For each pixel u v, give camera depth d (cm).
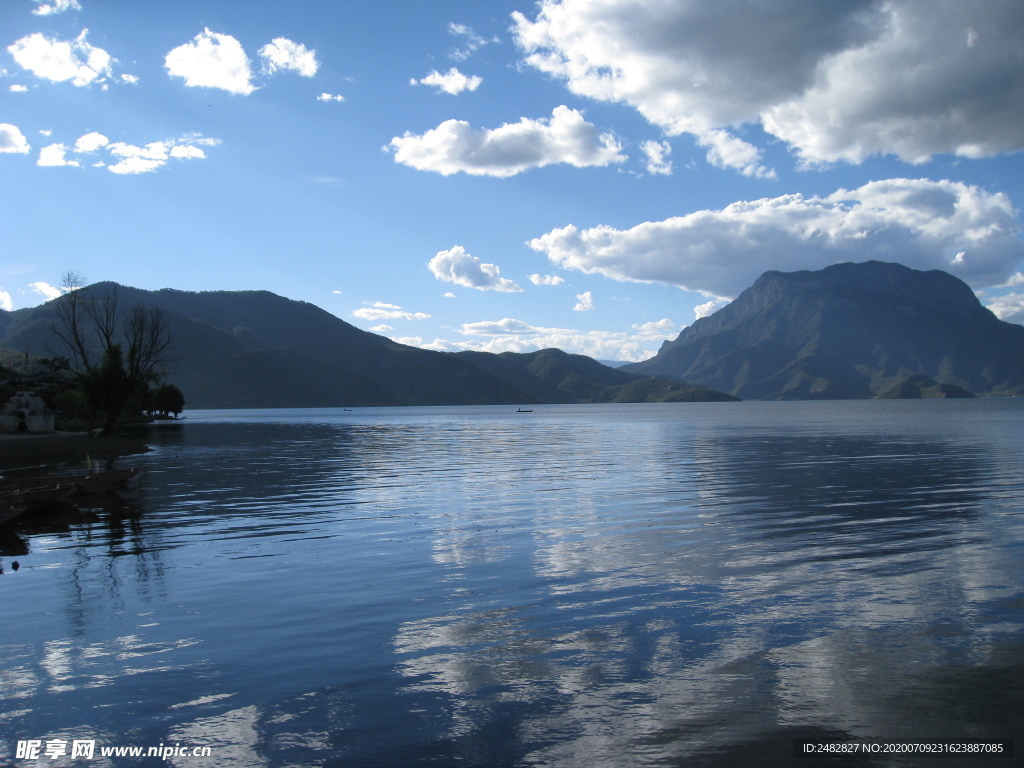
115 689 954
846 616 1221
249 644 1113
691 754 777
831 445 5941
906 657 1035
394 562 1670
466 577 1514
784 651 1060
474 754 777
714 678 966
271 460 4984
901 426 9794
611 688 938
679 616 1227
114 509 2608
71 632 1185
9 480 3003
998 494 2764
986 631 1140
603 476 3675
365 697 918
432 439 8088
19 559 1759
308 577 1534
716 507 2491
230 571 1600
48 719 872
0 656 1080
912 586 1405
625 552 1744
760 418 15125
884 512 2341
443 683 957
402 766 755
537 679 967
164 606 1327
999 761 759
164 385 15388
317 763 766
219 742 812
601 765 754
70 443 5569
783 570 1541
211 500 2842
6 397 7088
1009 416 14088
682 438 7600
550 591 1393
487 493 3000
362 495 2972
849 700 899
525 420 16838
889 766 753
